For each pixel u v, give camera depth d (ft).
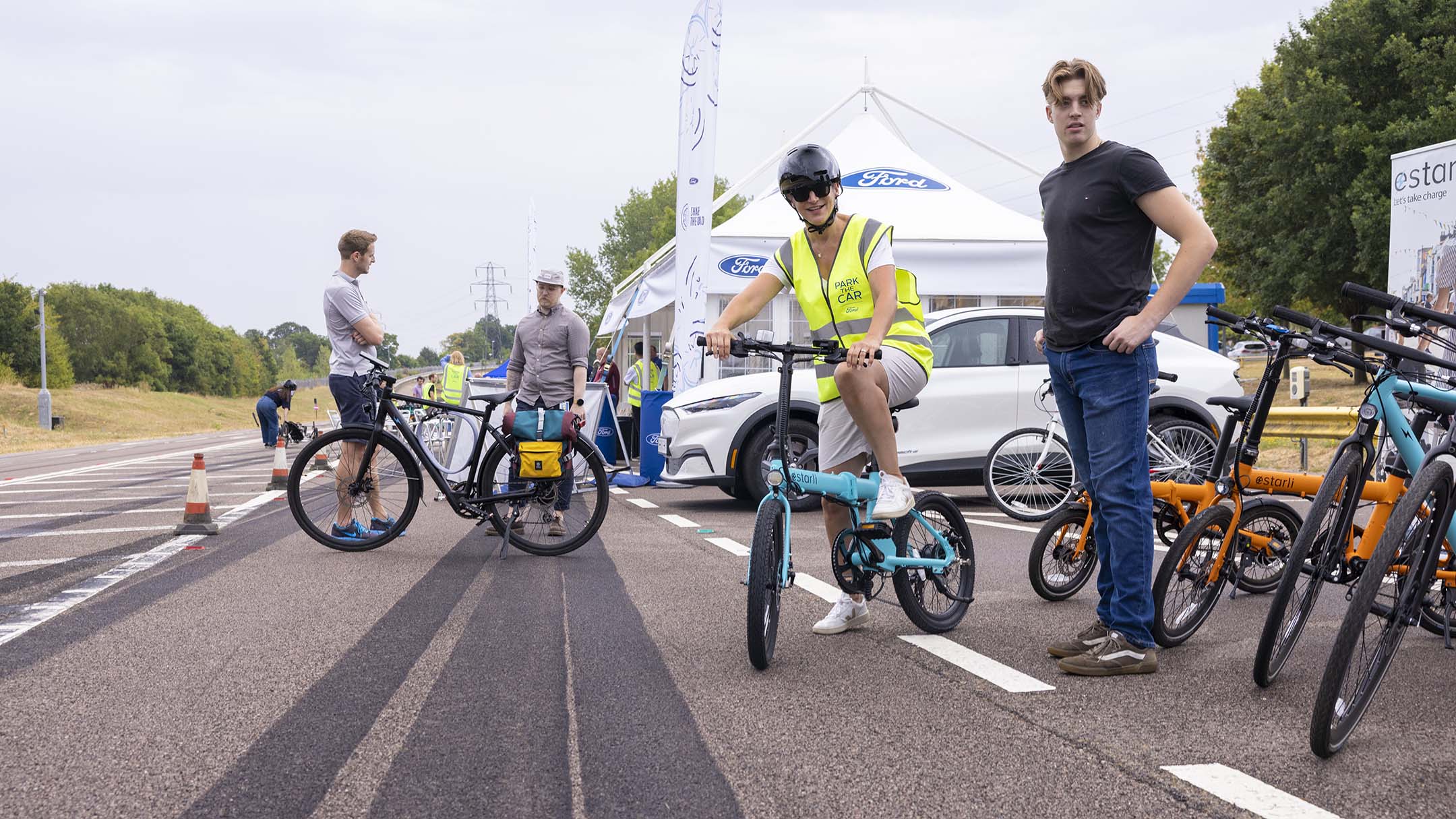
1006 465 28.07
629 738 10.49
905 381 14.15
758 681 12.57
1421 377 13.09
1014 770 9.51
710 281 42.27
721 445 30.53
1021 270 43.91
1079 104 13.16
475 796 8.96
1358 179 95.45
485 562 21.75
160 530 27.12
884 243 13.83
